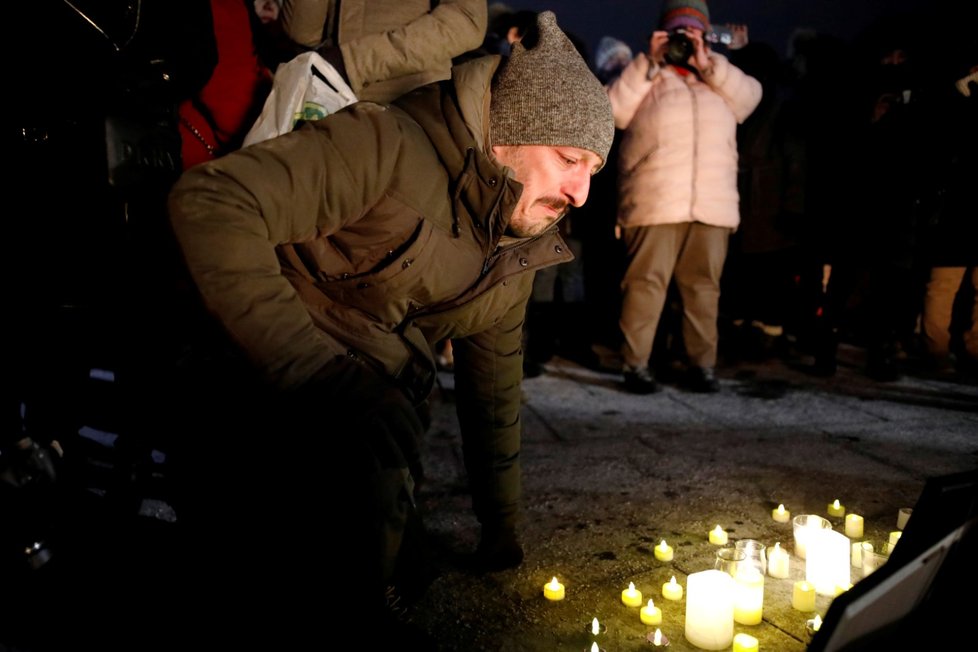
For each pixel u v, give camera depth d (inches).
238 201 50.8
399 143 59.5
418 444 58.2
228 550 62.7
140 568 81.8
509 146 62.3
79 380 84.4
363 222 60.4
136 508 81.2
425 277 63.2
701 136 176.1
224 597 65.8
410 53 95.0
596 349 248.7
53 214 69.3
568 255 70.0
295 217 54.7
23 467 68.2
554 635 78.9
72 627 74.1
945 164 187.3
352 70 94.0
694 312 188.9
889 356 201.0
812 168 208.5
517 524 107.3
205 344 70.3
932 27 194.4
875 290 201.5
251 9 90.9
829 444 145.6
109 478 80.1
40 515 69.6
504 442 86.7
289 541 61.3
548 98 60.4
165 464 83.7
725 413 169.6
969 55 183.9
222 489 62.3
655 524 108.0
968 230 188.2
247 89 83.0
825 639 52.4
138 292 72.4
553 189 63.6
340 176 56.1
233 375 63.8
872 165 194.7
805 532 97.7
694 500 117.0
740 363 227.6
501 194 61.4
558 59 61.4
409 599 69.3
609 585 90.0
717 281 187.9
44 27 63.2
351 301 63.6
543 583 90.0
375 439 54.9
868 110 201.6
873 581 55.6
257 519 61.5
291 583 61.6
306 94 74.2
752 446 144.3
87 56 63.5
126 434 77.6
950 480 65.4
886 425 158.9
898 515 109.3
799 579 92.7
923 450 141.6
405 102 64.7
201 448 63.4
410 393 68.2
